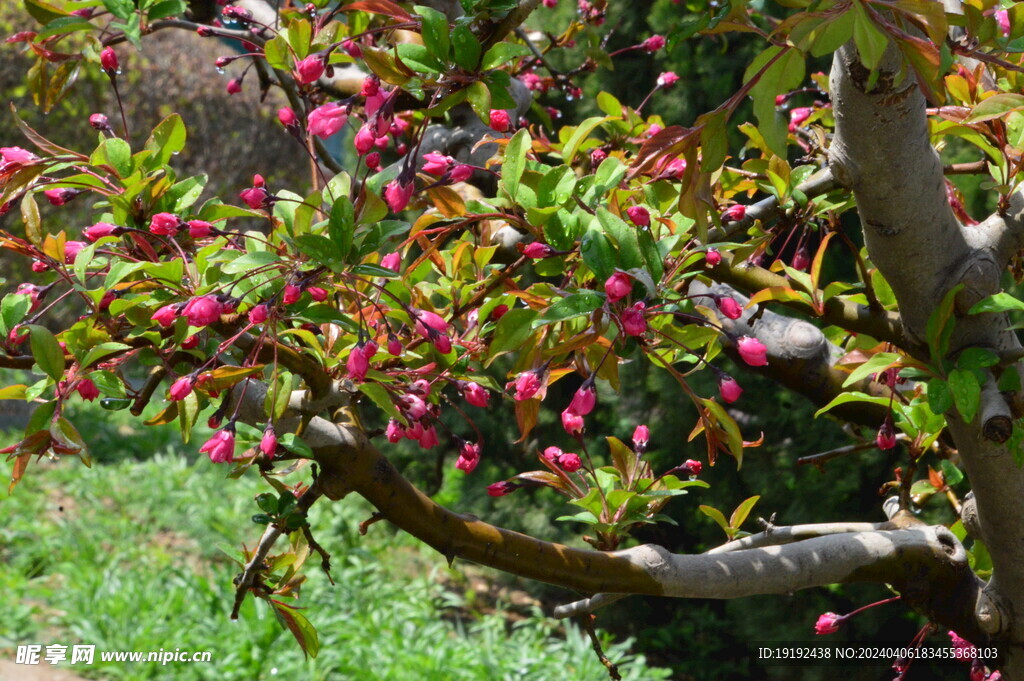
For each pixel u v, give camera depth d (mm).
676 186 1724
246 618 6691
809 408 6160
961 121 1575
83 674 5965
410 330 1784
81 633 6328
